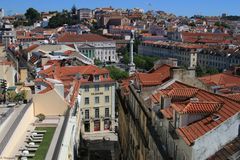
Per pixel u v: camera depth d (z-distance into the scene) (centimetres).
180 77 5391
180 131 3328
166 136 3847
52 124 4566
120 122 8519
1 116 4128
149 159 4688
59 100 5012
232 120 3025
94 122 9825
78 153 6994
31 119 4728
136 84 6059
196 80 5450
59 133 4184
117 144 9050
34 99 4966
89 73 9562
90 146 8875
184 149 3203
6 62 7269
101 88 9700
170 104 3922
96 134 9762
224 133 3028
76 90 6975
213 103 3456
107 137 9556
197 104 3453
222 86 6331
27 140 3941
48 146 3797
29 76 9431
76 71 9469
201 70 19238
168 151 3759
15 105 4784
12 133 3631
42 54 12075
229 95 4712
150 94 5531
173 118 3581
